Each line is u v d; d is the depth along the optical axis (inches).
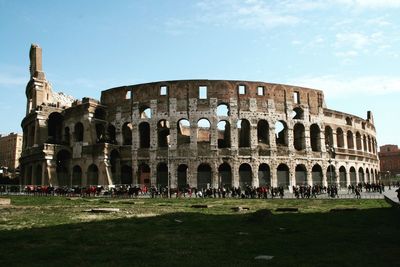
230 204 2009.1
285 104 3754.9
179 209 1653.5
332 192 2733.8
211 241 791.7
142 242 776.9
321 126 3939.5
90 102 3705.7
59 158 3850.9
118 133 3727.9
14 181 5064.0
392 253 663.1
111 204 1964.8
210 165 3484.3
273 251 685.3
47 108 3993.6
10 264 584.7
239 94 3629.4
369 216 1300.4
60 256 642.8
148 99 3666.3
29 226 1027.3
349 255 647.1
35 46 4589.1
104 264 581.9
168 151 3299.7
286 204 2003.0
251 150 3553.2
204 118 3563.0
